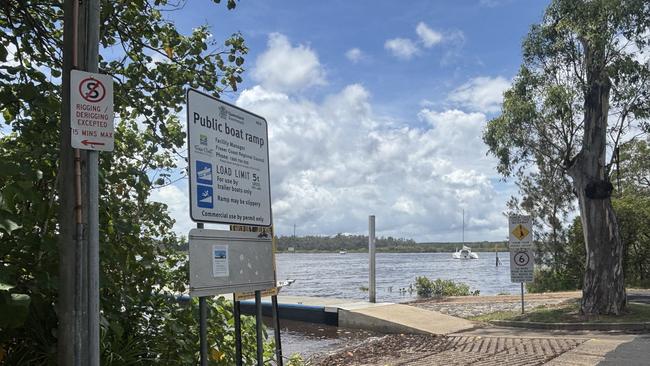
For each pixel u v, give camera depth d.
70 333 3.91
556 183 29.33
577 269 29.58
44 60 6.18
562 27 15.29
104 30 6.09
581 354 10.34
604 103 16.02
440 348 12.24
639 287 26.98
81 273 3.96
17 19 6.02
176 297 6.32
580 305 17.30
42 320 4.86
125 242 5.66
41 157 5.14
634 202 28.78
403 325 15.88
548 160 22.08
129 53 6.59
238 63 7.07
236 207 4.89
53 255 4.75
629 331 13.95
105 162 5.59
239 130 5.04
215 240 4.60
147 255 5.76
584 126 16.34
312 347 14.27
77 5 4.16
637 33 14.70
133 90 6.49
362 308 17.94
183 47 6.71
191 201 4.35
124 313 5.68
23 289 4.61
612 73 15.17
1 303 3.99
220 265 4.63
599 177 16.16
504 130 16.91
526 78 16.42
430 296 30.88
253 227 5.15
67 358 3.89
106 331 4.92
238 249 4.89
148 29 6.57
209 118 4.64
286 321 18.97
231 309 6.67
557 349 11.01
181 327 5.80
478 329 16.02
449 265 103.50
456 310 20.42
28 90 5.19
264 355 7.38
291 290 39.03
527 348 11.37
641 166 34.16
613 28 14.72
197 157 4.46
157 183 6.91
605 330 14.32
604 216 16.05
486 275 63.31
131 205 6.31
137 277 5.85
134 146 6.70
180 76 6.71
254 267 5.10
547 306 19.08
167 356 5.74
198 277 4.36
